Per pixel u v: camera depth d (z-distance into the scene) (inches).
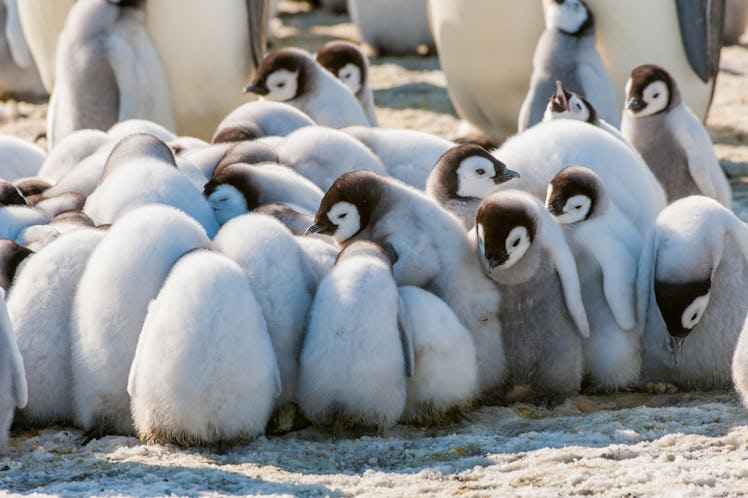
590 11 758.5
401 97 1050.7
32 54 1015.0
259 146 554.9
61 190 546.3
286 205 493.0
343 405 396.8
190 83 787.4
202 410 379.9
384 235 445.4
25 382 383.6
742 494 331.0
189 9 761.6
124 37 741.3
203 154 583.2
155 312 382.0
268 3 866.1
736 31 1258.0
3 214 491.8
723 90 1058.7
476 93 871.7
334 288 397.7
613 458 374.0
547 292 447.2
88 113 747.4
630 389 470.9
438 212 450.6
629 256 464.4
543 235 442.6
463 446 393.4
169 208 424.8
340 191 447.2
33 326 410.6
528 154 522.6
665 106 663.8
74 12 748.6
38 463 378.0
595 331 464.4
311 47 1251.8
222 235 426.0
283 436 411.5
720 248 445.7
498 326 450.3
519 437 400.8
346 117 714.2
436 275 440.5
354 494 346.9
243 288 384.2
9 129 931.3
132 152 502.0
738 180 795.4
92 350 399.9
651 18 759.1
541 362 451.5
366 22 1227.2
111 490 345.4
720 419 413.1
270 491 347.9
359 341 390.6
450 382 414.3
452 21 840.9
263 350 385.1
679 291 438.0
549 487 345.7
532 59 834.8
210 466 372.2
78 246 421.7
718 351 462.9
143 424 390.9
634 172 525.7
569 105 618.5
